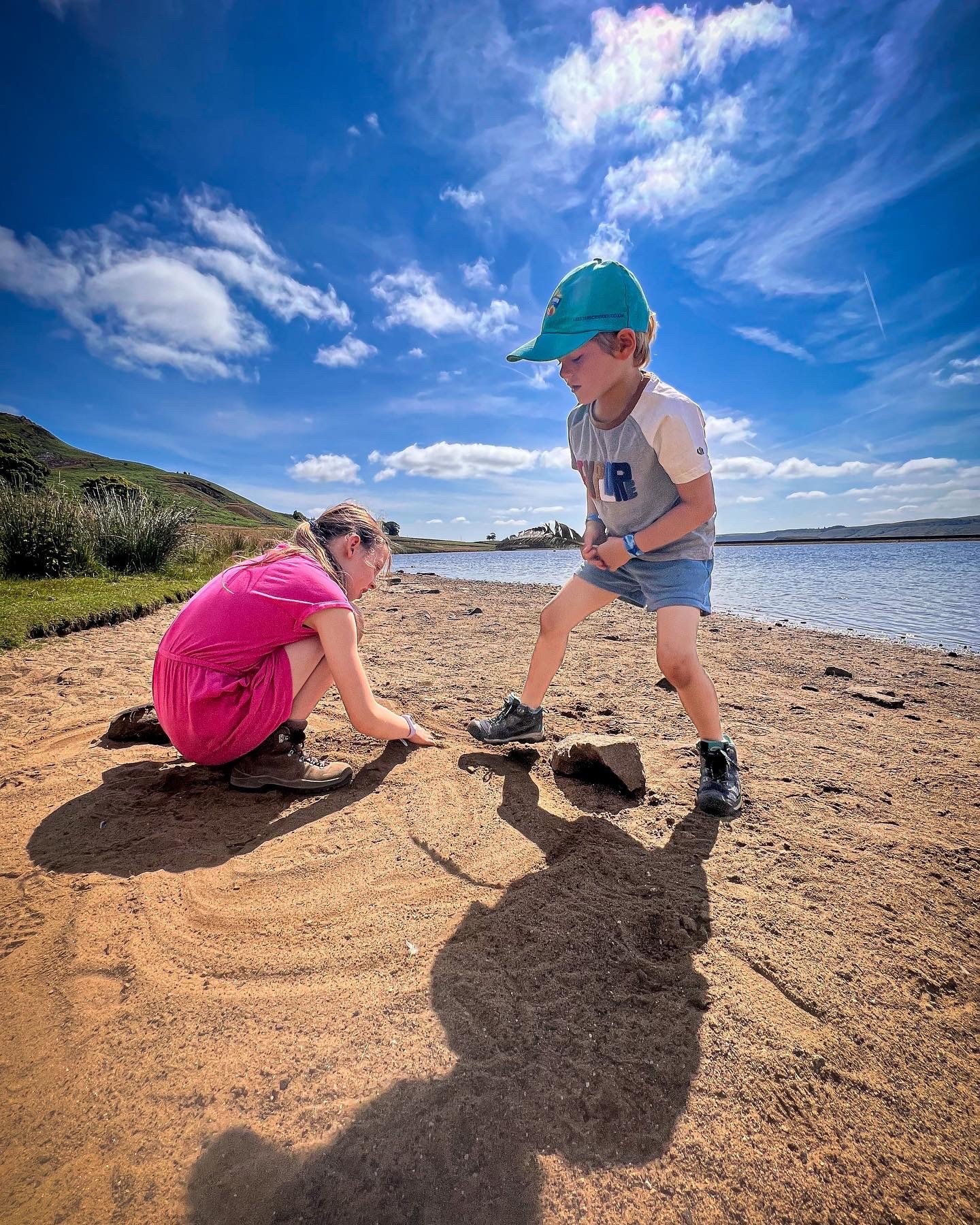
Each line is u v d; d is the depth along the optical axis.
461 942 1.26
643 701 3.13
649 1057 1.01
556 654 2.28
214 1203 0.76
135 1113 0.88
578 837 1.70
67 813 1.78
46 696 2.82
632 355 1.79
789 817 1.88
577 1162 0.84
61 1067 0.96
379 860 1.56
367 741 2.39
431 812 1.82
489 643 4.77
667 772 2.20
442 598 8.56
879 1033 1.08
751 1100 0.94
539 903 1.40
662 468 1.89
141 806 1.83
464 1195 0.78
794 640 5.14
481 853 1.61
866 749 2.48
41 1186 0.78
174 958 1.21
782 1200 0.81
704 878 1.53
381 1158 0.82
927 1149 0.88
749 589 9.72
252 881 1.47
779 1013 1.11
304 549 1.95
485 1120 0.88
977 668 4.06
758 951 1.27
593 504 2.19
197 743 1.84
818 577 11.65
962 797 2.04
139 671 3.28
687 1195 0.80
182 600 6.29
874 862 1.63
